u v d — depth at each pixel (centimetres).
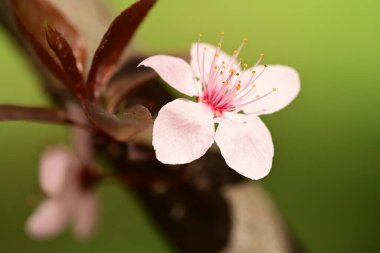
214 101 13
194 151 12
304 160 24
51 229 18
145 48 15
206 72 13
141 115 12
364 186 24
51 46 12
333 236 24
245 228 15
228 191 15
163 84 14
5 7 15
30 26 13
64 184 17
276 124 24
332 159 24
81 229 18
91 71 13
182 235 15
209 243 15
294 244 15
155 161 14
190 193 15
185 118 13
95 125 13
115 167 15
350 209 24
